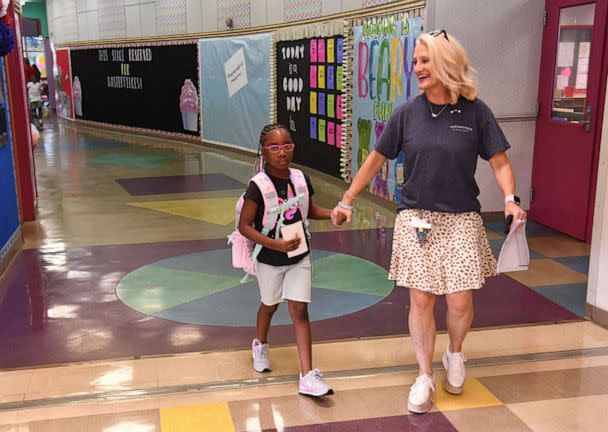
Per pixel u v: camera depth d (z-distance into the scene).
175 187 9.59
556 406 3.30
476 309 4.64
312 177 10.28
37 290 5.13
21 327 4.39
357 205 8.20
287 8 11.07
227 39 13.16
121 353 3.95
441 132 3.06
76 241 6.61
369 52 8.36
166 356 3.90
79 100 20.02
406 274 3.17
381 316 4.51
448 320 3.29
